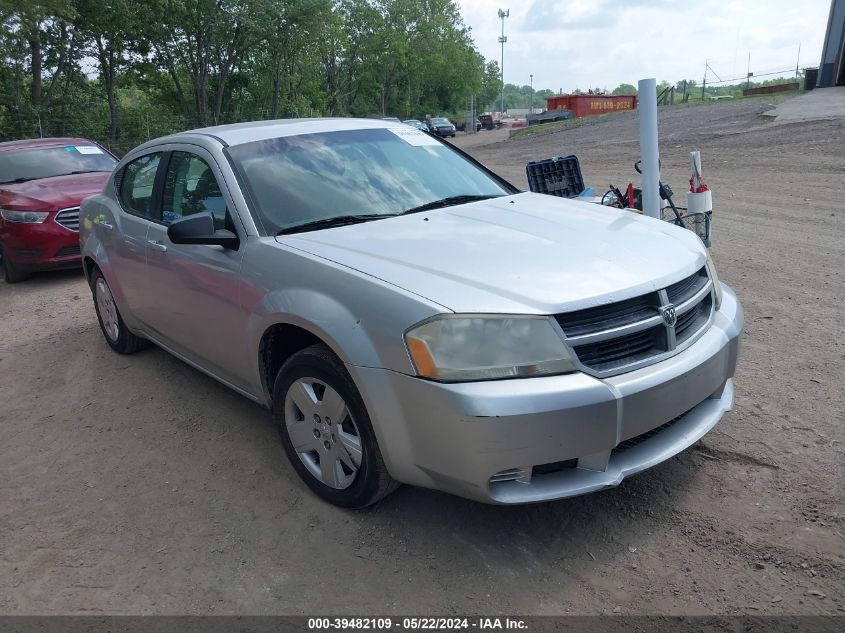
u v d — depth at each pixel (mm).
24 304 7406
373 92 73062
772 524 2893
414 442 2680
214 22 37344
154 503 3389
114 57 35688
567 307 2602
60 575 2896
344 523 3115
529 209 3719
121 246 4656
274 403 3395
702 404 3189
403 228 3363
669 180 13062
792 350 4676
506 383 2521
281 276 3186
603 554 2797
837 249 7297
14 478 3736
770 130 18500
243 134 4020
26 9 26281
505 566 2770
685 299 2957
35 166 9242
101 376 5043
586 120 37375
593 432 2564
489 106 127500
